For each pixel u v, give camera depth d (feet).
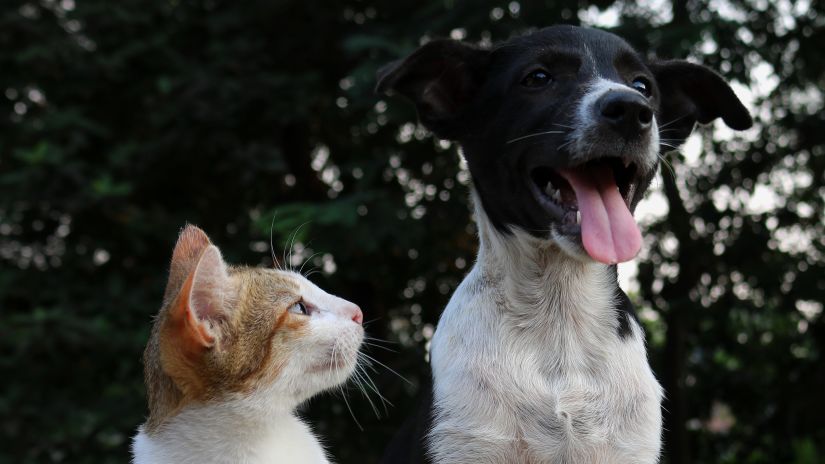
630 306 2.80
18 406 4.45
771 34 4.72
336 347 2.71
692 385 5.51
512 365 2.68
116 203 4.52
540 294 2.71
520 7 4.24
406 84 2.87
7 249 4.82
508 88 2.77
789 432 5.44
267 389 2.63
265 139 5.06
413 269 5.15
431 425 2.69
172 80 4.67
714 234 4.92
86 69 4.79
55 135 4.64
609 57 2.75
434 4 4.36
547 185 2.72
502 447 2.65
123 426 4.51
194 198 5.41
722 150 5.07
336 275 4.96
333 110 5.17
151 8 4.93
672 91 2.97
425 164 5.12
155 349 2.67
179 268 2.71
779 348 5.32
